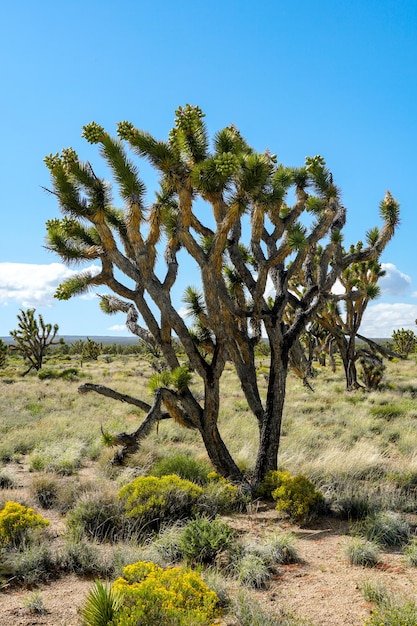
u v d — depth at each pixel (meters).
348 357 23.05
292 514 6.79
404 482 8.37
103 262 8.26
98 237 8.62
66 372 31.30
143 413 16.98
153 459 9.83
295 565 5.30
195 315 9.02
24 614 4.19
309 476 8.55
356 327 22.81
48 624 4.02
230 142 7.54
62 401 19.42
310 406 17.48
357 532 6.23
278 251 8.02
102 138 7.24
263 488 7.71
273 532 6.17
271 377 8.41
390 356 22.64
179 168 7.20
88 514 6.30
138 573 4.13
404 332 45.72
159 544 5.54
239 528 6.40
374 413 15.66
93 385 8.23
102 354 69.31
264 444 8.28
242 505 7.32
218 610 3.82
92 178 7.54
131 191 7.30
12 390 23.52
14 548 5.42
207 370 8.16
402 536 6.06
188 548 5.33
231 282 9.20
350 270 22.12
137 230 7.54
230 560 5.30
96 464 10.11
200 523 5.71
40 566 5.10
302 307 8.89
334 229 8.95
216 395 8.16
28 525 5.80
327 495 7.44
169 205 8.78
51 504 7.52
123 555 5.25
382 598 4.38
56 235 8.21
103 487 7.67
